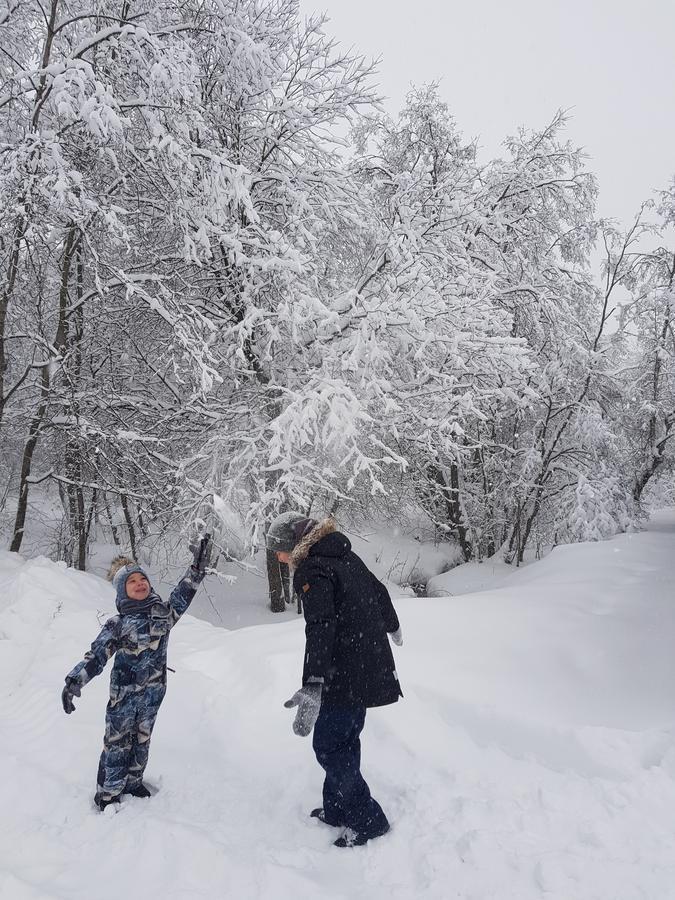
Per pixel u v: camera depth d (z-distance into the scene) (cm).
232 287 1249
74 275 1327
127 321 1336
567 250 1800
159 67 932
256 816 308
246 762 356
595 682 413
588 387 1742
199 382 1141
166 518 1320
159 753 373
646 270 1761
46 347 1197
